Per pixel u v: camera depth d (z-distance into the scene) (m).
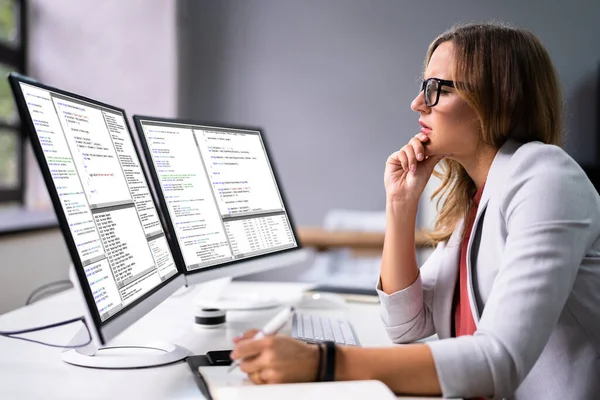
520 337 0.84
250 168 1.47
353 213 4.20
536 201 0.94
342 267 3.44
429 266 1.33
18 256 2.33
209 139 1.36
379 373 0.84
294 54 4.28
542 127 1.10
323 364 0.85
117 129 1.09
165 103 3.73
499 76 1.07
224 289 1.79
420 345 0.87
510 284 0.88
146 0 3.71
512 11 4.09
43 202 3.44
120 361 1.00
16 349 1.10
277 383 0.83
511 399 1.04
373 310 1.55
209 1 4.31
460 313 1.20
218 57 4.32
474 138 1.12
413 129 4.20
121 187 1.02
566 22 4.04
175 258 1.17
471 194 1.27
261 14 4.29
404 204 1.27
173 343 1.16
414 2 4.17
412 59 4.19
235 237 1.35
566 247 0.90
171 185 1.21
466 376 0.83
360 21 4.22
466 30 1.11
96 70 3.72
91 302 0.80
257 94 4.32
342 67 4.25
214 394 0.80
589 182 1.00
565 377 1.01
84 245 0.83
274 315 1.44
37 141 0.78
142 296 0.98
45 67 3.70
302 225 4.32
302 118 4.29
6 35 3.46
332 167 4.29
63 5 3.69
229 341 1.18
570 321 1.02
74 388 0.88
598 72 3.98
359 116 4.25
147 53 3.72
